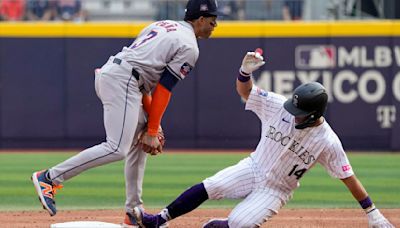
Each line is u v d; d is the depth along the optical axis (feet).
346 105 194.08
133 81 75.10
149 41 75.66
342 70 193.26
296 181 71.97
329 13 217.77
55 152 192.54
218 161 170.40
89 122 196.95
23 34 195.83
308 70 193.36
